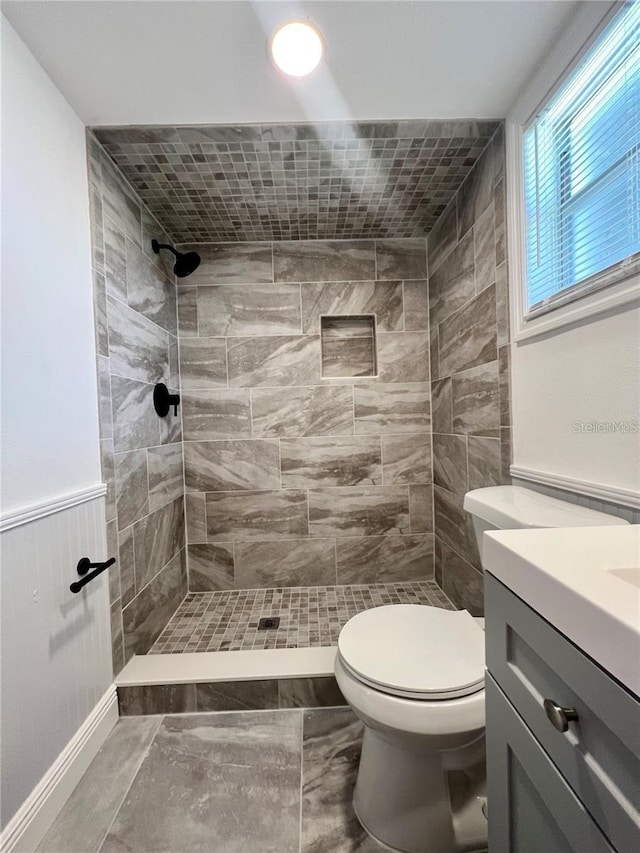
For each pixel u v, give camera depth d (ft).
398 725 2.53
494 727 1.84
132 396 4.79
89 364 3.88
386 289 6.57
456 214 5.30
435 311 6.23
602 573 1.42
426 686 2.57
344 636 3.15
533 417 3.72
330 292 6.55
